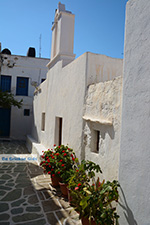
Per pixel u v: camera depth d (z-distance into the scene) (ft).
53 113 24.86
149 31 8.29
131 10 9.50
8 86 49.98
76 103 17.16
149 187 7.73
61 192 15.76
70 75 19.11
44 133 29.55
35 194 15.30
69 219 11.82
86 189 10.64
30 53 55.93
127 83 9.46
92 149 14.37
